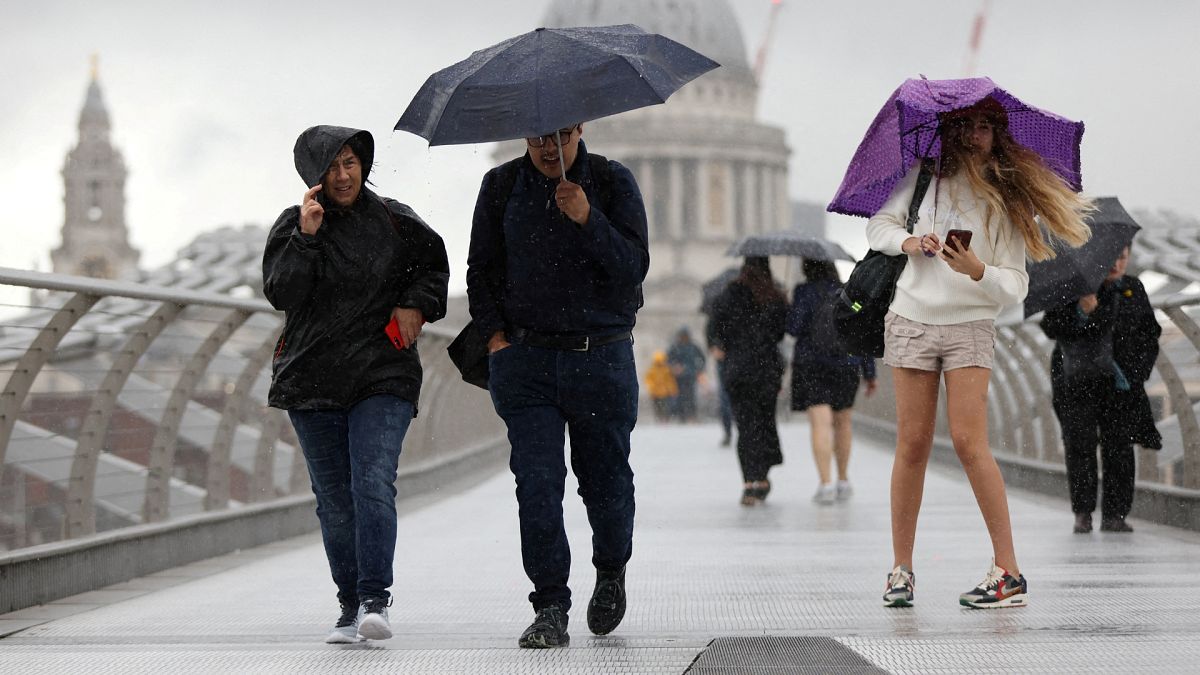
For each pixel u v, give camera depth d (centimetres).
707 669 1522
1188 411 3553
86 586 2464
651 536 3262
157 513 2978
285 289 1819
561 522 1786
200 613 2142
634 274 1745
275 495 4612
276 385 1864
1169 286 5769
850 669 1509
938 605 2080
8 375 2433
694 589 2302
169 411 2983
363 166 1867
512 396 1789
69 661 1648
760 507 4128
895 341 2072
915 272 2069
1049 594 2153
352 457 1831
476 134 1655
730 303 4150
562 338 1770
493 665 1600
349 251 1845
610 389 1777
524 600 2230
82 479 2611
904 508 2088
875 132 2091
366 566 1794
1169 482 4319
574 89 1650
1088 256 3086
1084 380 3222
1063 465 4600
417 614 2081
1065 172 2091
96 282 2369
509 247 1769
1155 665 1515
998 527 2039
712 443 8819
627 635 1847
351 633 1806
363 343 1850
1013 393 5191
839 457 4431
